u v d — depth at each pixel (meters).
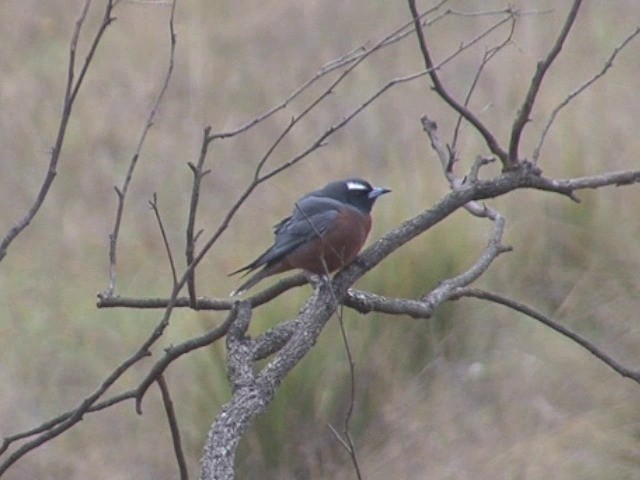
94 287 14.20
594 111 14.62
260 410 5.14
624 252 12.28
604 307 11.80
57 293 14.14
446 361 11.52
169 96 18.73
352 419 10.84
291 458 10.69
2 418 12.26
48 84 19.16
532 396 11.14
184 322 12.47
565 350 11.52
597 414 10.75
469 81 17.55
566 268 12.47
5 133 17.67
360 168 15.33
